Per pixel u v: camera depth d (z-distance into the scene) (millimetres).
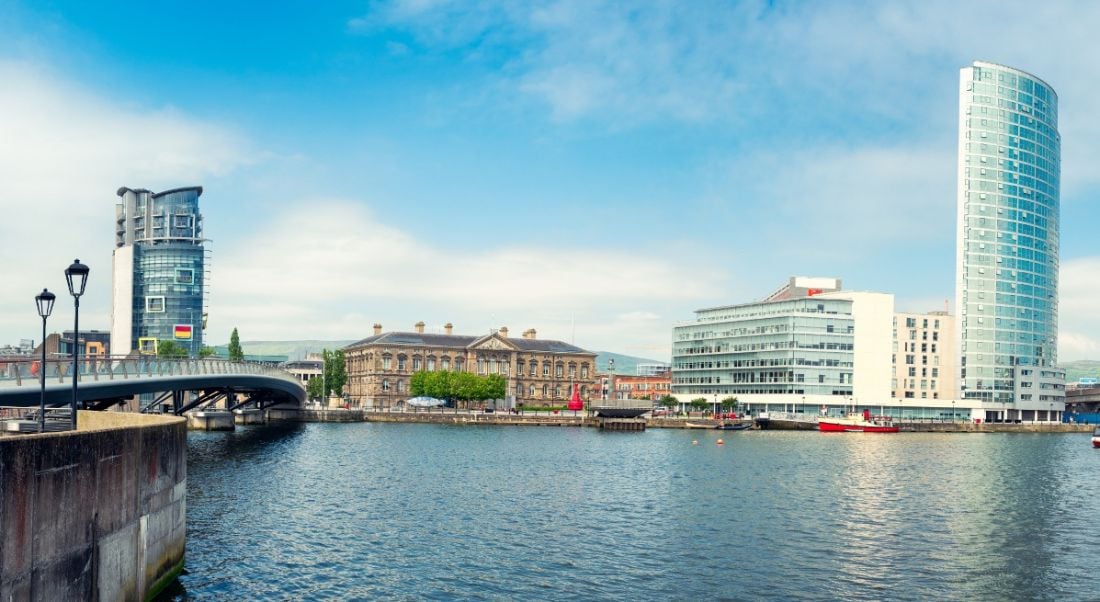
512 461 98250
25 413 50125
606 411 189250
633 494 70438
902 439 168625
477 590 39000
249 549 45000
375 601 36875
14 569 21828
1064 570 44438
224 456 95562
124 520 29125
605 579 41312
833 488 76562
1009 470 98562
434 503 63062
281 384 134875
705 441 147625
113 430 27906
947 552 48469
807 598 38500
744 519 58312
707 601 37812
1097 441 152375
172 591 35375
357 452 105500
